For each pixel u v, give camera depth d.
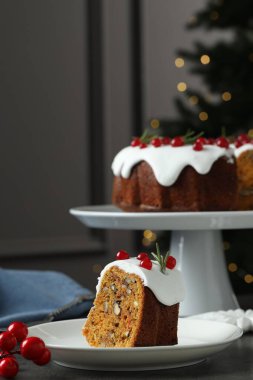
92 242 4.20
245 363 1.18
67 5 4.07
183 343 1.27
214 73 3.55
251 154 2.19
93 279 4.20
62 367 1.16
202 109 3.53
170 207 2.00
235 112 3.49
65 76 4.07
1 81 3.91
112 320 1.26
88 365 1.12
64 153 4.09
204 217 1.71
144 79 4.30
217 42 3.57
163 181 1.97
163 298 1.23
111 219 1.80
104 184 4.20
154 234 3.74
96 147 4.17
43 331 1.29
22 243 3.98
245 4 3.48
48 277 2.08
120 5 4.22
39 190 4.03
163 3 4.34
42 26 4.01
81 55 4.12
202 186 1.96
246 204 2.17
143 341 1.23
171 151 2.00
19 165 3.97
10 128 3.94
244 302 2.26
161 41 4.34
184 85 3.97
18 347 1.31
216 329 1.30
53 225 4.07
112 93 4.21
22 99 3.97
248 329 1.45
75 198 4.12
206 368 1.15
